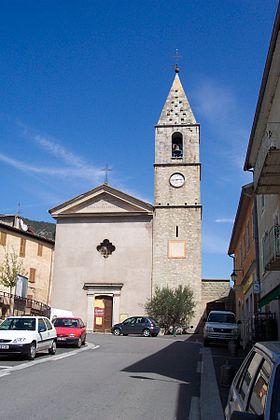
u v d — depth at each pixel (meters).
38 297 48.50
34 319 18.81
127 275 42.38
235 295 40.53
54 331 20.14
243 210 28.88
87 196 44.50
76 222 44.47
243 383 4.71
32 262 48.50
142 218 43.66
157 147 45.50
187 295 40.47
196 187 43.84
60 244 44.06
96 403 9.30
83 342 24.94
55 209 44.75
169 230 42.97
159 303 40.28
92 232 43.97
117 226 43.75
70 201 44.59
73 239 44.06
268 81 16.97
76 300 42.44
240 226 32.47
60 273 43.31
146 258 42.56
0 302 40.75
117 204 44.12
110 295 42.09
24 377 12.61
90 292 42.38
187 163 44.47
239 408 4.25
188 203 43.44
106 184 44.53
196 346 25.97
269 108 18.70
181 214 43.28
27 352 17.05
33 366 15.23
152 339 31.05
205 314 43.53
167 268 42.03
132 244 43.09
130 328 36.50
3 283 42.78
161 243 42.72
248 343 24.92
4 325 18.56
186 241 42.56
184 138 45.50
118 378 12.85
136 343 26.77
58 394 10.16
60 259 43.66
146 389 11.25
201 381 12.66
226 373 11.84
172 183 44.12
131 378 12.94
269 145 14.49
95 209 44.38
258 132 20.12
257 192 17.52
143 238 43.12
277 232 15.62
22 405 8.91
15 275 42.56
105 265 42.97
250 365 4.74
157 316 40.34
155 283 41.78
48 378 12.49
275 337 19.55
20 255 47.34
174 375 13.98
